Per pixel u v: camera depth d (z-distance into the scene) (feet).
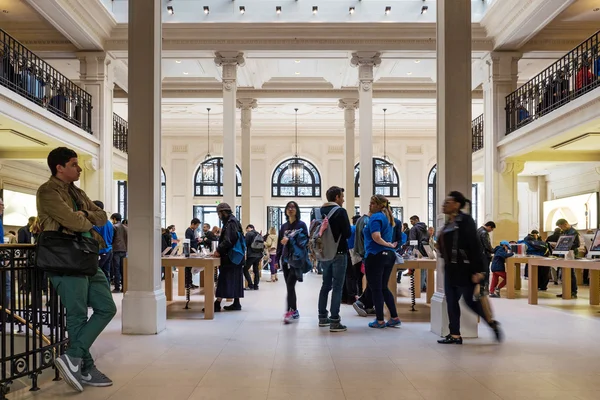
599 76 29.89
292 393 11.17
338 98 52.08
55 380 12.39
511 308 26.07
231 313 23.67
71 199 11.90
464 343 16.63
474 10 40.65
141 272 18.39
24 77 31.50
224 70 39.88
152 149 18.57
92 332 11.73
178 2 40.01
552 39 39.78
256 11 40.01
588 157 40.19
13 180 43.83
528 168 53.21
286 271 21.45
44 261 11.19
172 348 15.76
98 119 40.22
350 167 50.78
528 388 11.55
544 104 35.86
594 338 17.58
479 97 52.01
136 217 18.49
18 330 16.76
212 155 69.77
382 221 19.34
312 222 19.36
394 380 12.19
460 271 16.15
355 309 22.75
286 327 19.70
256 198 69.46
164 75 50.06
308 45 39.75
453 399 10.78
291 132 69.82
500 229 40.19
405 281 42.91
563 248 30.25
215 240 34.78
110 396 11.00
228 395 11.03
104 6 36.78
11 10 35.22
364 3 39.93
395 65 46.88
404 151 69.77
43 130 31.89
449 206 16.42
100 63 40.19
